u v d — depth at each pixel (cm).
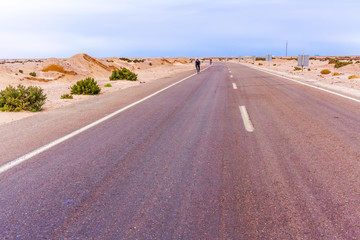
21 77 1948
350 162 356
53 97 1278
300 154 393
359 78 1847
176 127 582
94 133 550
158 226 230
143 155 410
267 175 325
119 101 1012
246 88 1298
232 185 302
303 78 1795
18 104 889
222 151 418
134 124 622
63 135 543
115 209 259
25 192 301
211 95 1096
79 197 285
